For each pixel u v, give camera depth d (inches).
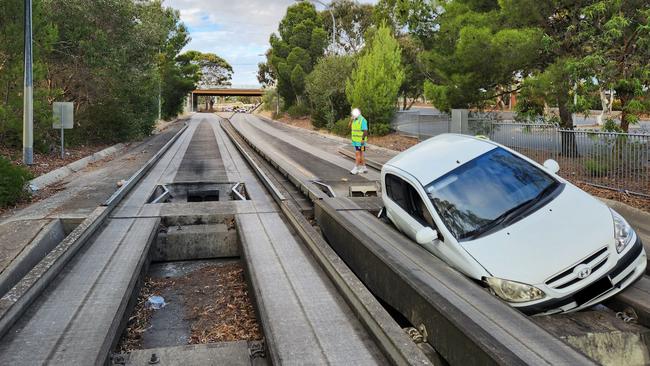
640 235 298.5
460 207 244.2
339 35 2074.3
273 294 222.5
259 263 267.1
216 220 388.2
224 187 559.2
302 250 290.5
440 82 902.4
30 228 329.1
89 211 377.4
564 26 560.7
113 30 988.6
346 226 316.5
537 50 565.0
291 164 703.1
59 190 487.8
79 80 925.2
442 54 752.3
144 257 283.1
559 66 513.3
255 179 589.0
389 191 303.1
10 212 390.0
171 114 2792.8
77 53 902.4
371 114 1131.3
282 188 542.9
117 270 254.2
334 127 1387.8
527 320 175.6
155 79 1306.6
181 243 352.5
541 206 235.5
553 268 198.5
